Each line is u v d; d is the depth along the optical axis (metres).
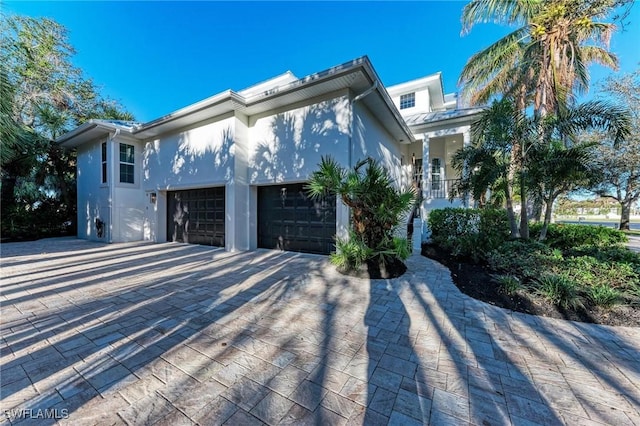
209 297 3.90
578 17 7.43
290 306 3.56
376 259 5.09
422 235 8.03
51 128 12.02
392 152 10.66
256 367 2.20
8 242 10.12
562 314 3.23
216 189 8.72
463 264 5.63
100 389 1.92
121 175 10.05
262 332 2.82
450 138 12.36
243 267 5.78
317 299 3.82
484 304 3.62
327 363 2.26
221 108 7.55
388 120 8.77
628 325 2.96
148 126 9.10
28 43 12.28
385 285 4.46
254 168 8.02
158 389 1.92
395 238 5.27
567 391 1.91
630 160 9.41
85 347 2.50
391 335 2.76
